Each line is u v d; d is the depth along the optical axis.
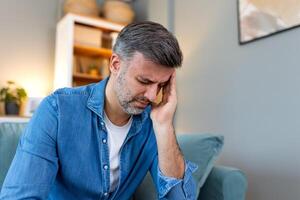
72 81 2.62
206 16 2.05
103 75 2.82
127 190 0.99
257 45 1.67
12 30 2.65
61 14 2.86
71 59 2.50
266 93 1.60
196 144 1.19
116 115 0.93
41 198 0.78
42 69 2.76
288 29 1.50
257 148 1.62
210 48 2.00
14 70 2.63
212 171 1.18
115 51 0.84
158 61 0.76
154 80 0.79
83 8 2.63
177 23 2.34
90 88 0.97
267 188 1.54
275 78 1.55
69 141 0.88
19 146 0.85
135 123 0.97
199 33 2.10
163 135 0.93
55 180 0.91
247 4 1.73
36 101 2.49
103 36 2.82
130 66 0.79
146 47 0.76
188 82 2.15
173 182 0.90
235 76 1.79
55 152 0.86
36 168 0.79
